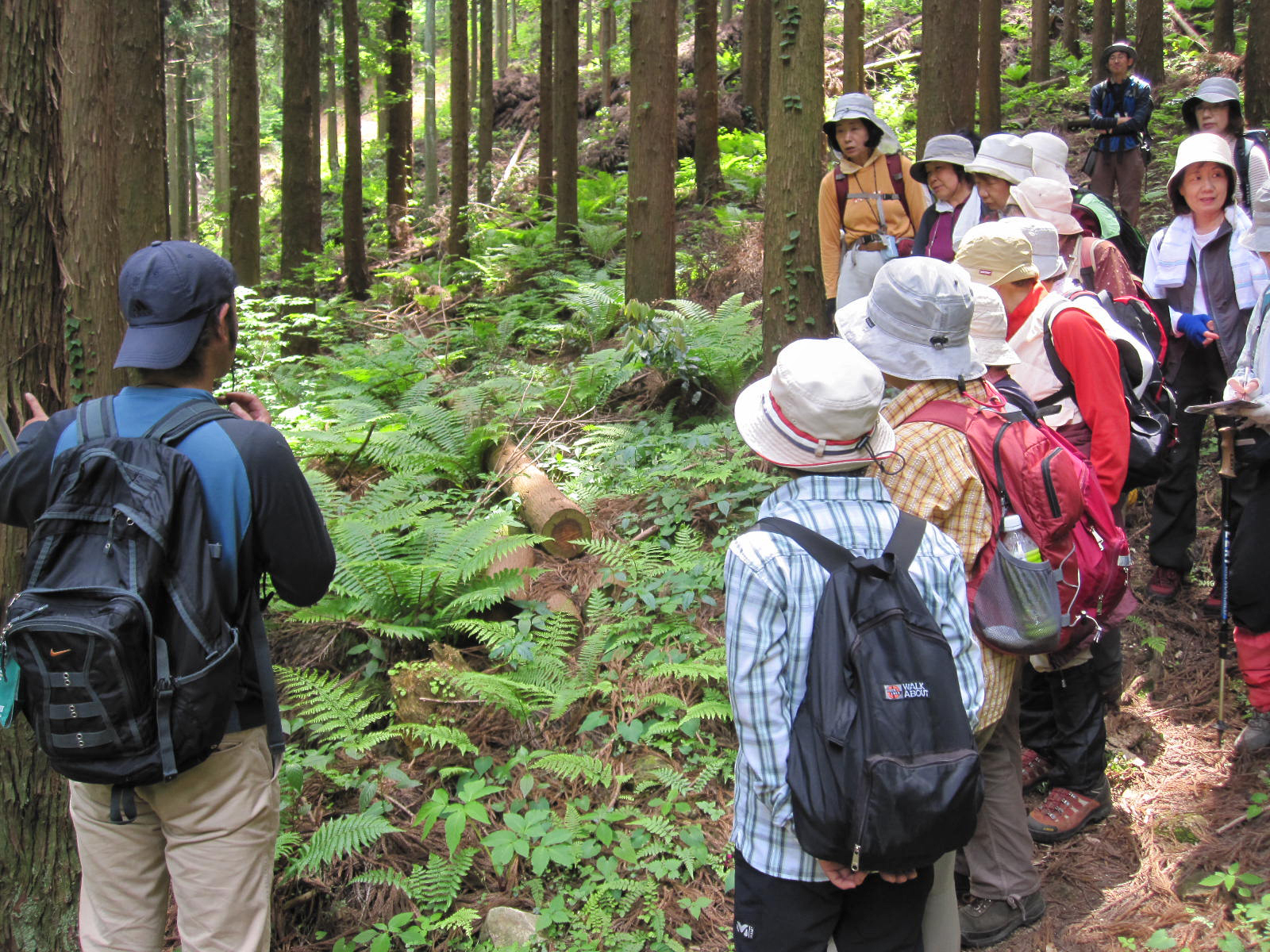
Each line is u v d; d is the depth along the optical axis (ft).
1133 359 10.48
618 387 23.26
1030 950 8.96
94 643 5.90
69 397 8.87
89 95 9.53
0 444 8.09
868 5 67.21
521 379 22.86
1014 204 13.50
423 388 22.66
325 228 64.44
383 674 13.35
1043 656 9.37
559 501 16.28
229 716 6.59
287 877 9.96
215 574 6.49
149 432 6.56
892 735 5.66
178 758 6.27
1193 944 8.72
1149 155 25.82
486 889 10.09
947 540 6.55
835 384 6.24
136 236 17.33
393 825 10.72
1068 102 44.62
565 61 38.19
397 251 52.85
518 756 11.41
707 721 12.14
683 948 9.20
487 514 17.08
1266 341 10.59
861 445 6.48
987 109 38.63
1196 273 13.67
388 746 12.03
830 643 5.94
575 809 10.68
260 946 7.04
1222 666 11.22
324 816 10.82
